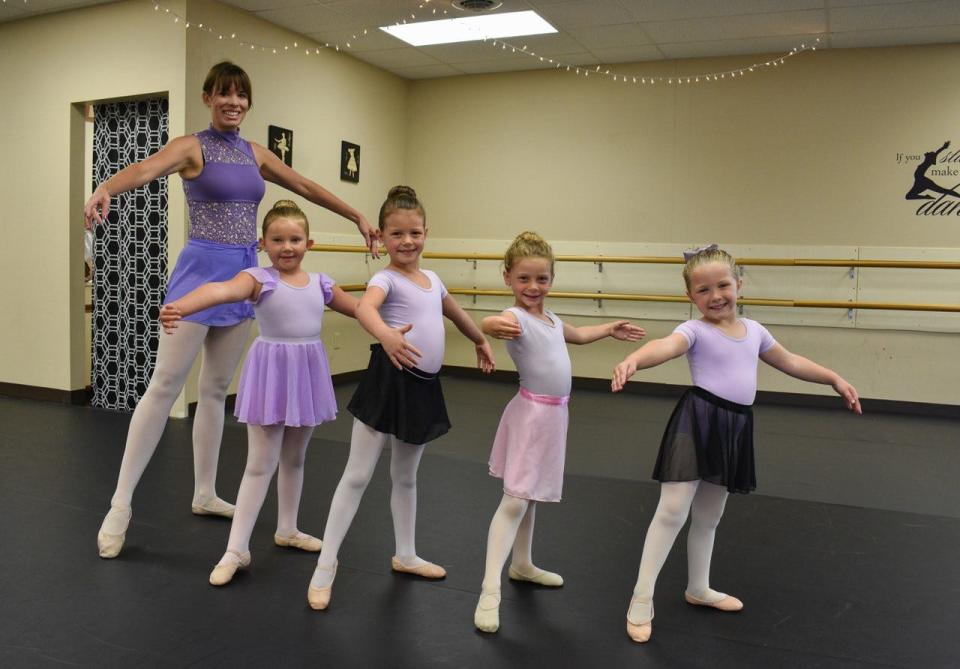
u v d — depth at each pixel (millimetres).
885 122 5965
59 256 5508
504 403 5984
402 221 2322
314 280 2617
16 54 5578
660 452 2191
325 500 3381
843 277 6090
